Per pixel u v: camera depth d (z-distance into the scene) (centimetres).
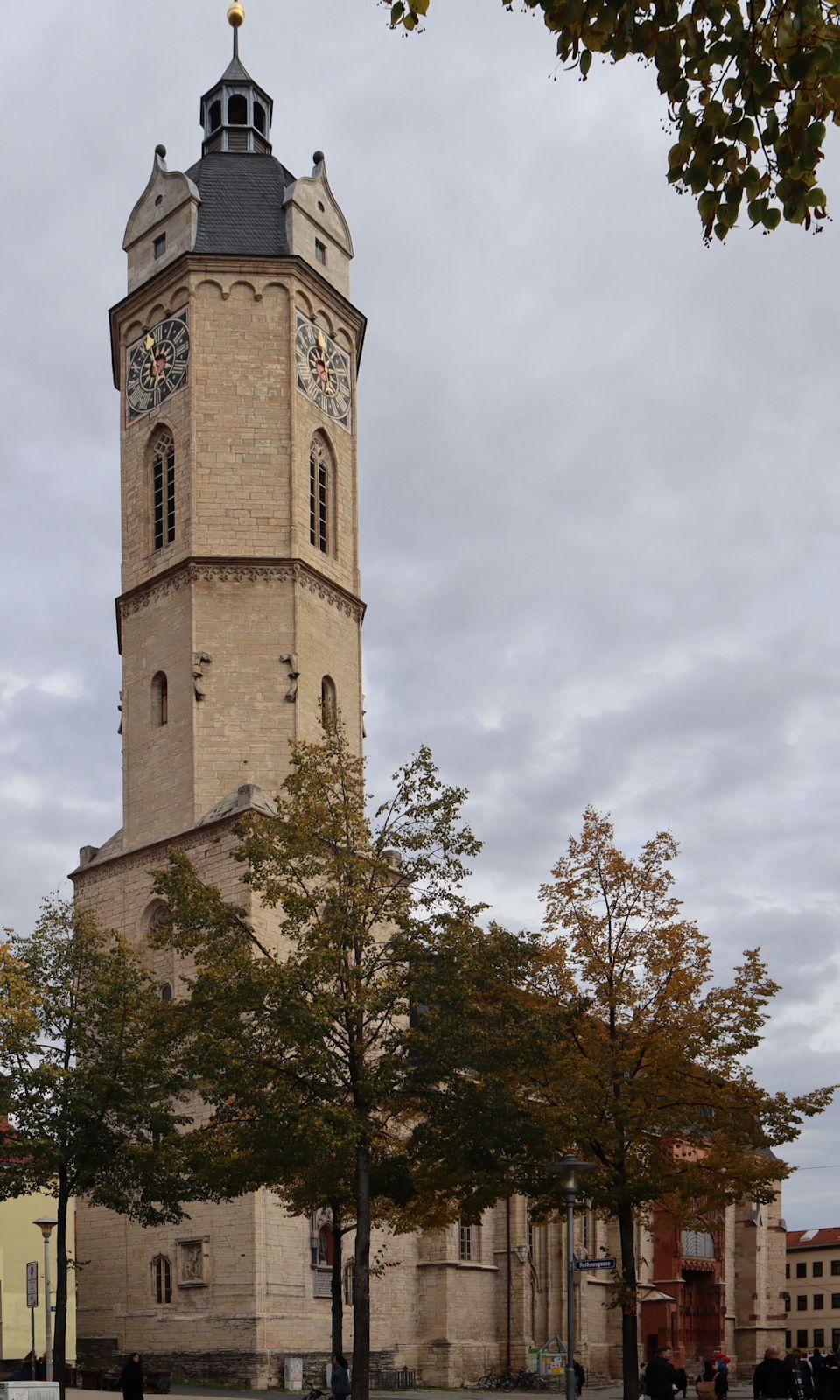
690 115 1038
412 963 3728
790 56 962
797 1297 16100
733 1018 4031
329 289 6969
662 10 991
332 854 3912
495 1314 6869
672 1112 3912
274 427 6606
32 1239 6088
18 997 3962
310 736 6378
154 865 6231
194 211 6838
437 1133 3694
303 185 6969
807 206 1009
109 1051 4234
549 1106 3816
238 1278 5391
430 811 3906
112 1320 5794
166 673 6444
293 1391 5147
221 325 6675
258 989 3556
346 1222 5697
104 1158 4141
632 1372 3719
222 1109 3744
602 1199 3781
